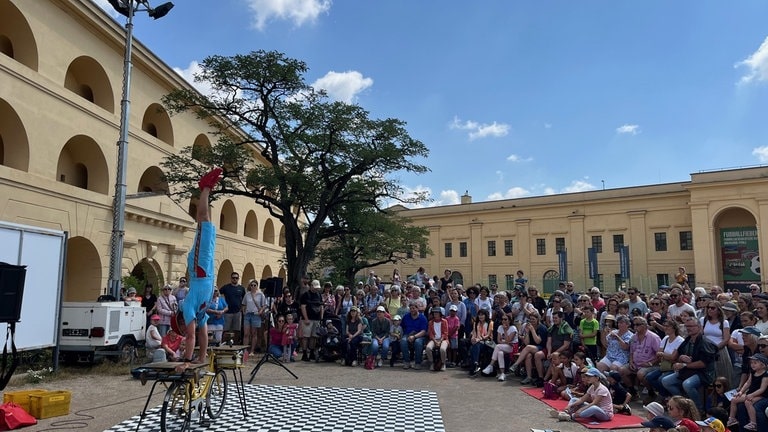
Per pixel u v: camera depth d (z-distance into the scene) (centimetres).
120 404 920
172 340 1205
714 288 1286
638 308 1270
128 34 1557
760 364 747
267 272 4472
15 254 1109
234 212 3828
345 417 833
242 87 2130
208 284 693
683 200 5188
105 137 2339
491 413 890
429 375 1279
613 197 5512
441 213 6512
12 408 766
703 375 878
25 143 1889
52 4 2052
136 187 2577
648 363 995
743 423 741
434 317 1386
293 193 2223
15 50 1986
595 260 5022
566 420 845
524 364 1251
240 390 1038
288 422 797
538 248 5909
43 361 1286
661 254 5247
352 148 2138
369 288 1697
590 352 1152
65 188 2038
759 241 4628
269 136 2228
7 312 859
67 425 775
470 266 6275
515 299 1623
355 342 1405
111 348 1313
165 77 2803
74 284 2227
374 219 2636
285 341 1462
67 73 2328
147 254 2561
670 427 581
